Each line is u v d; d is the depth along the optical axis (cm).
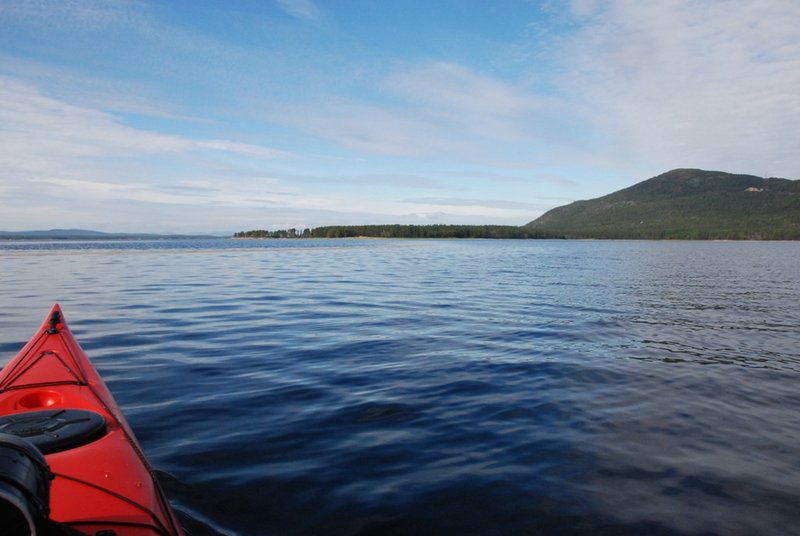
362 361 779
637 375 719
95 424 352
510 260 3975
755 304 1468
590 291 1777
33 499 186
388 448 473
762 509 379
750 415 570
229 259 3659
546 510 373
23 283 1830
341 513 364
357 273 2520
